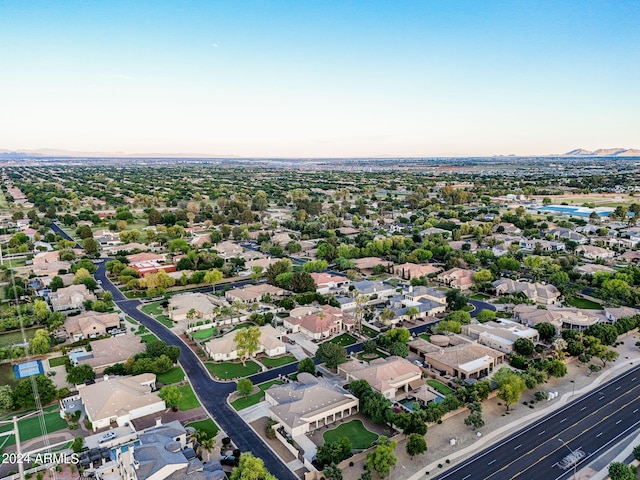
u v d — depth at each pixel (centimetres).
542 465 11100
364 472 10731
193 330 19062
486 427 12656
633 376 15325
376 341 17725
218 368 16062
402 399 14075
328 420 12925
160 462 9981
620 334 18050
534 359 16250
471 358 15838
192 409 13475
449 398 13088
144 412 13075
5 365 14062
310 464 10931
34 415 12794
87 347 16900
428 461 11244
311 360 15588
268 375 15612
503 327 18288
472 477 10700
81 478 10438
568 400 13988
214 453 11412
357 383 13712
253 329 16562
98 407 12662
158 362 15350
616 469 10212
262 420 12962
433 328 18838
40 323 18675
